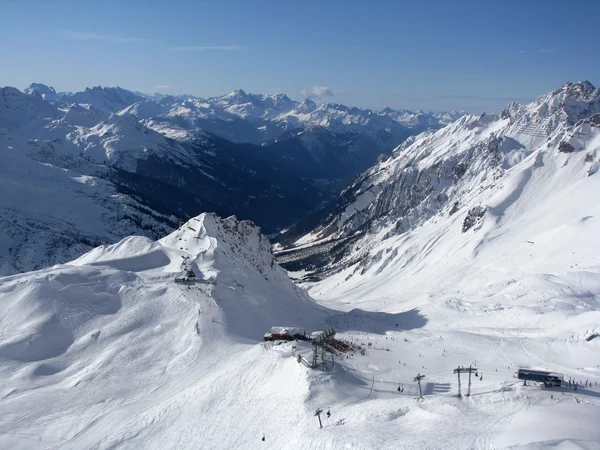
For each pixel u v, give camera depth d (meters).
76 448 51.78
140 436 52.19
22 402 61.91
